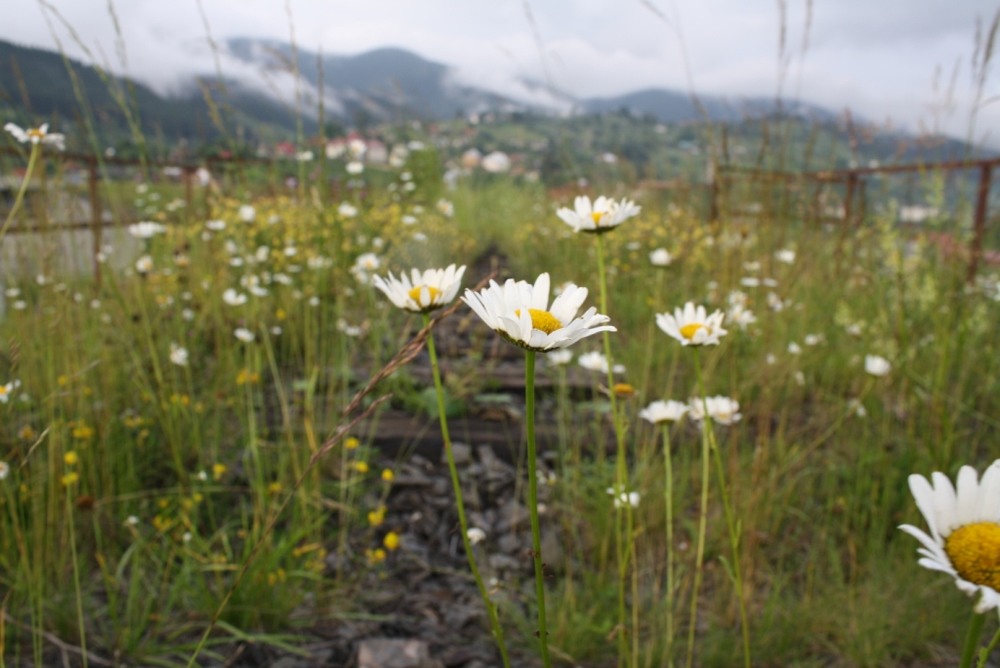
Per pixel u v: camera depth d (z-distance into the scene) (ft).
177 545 8.31
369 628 7.59
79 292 11.85
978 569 2.40
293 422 11.46
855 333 13.34
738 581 5.05
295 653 7.07
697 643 7.36
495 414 12.75
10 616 6.86
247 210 16.35
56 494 7.81
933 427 10.32
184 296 14.92
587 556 9.05
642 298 18.30
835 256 15.34
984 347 12.76
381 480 10.56
